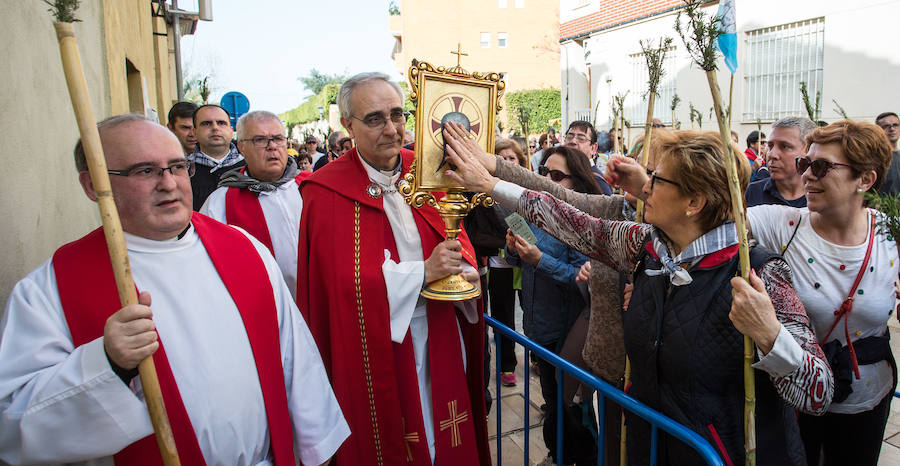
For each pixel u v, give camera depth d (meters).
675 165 1.53
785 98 9.20
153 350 1.23
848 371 1.95
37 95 2.29
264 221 3.00
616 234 1.82
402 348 2.22
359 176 2.31
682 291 1.55
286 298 1.79
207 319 1.56
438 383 2.26
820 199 1.89
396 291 2.12
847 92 8.39
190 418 1.47
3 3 1.97
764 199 3.19
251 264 1.71
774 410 1.54
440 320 2.29
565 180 2.89
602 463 1.89
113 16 4.97
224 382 1.53
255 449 1.61
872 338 1.99
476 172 2.01
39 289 1.41
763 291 1.38
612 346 2.21
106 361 1.22
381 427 2.19
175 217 1.51
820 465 2.23
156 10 9.29
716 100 1.35
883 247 1.94
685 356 1.51
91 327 1.41
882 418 2.04
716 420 1.51
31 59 2.24
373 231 2.26
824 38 8.58
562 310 2.89
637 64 11.47
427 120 2.04
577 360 2.60
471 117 2.12
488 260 3.93
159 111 9.62
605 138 7.32
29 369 1.31
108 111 4.54
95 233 1.53
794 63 9.02
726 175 1.47
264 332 1.66
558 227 1.92
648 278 1.67
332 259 2.23
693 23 1.37
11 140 1.96
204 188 4.16
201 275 1.60
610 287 2.20
